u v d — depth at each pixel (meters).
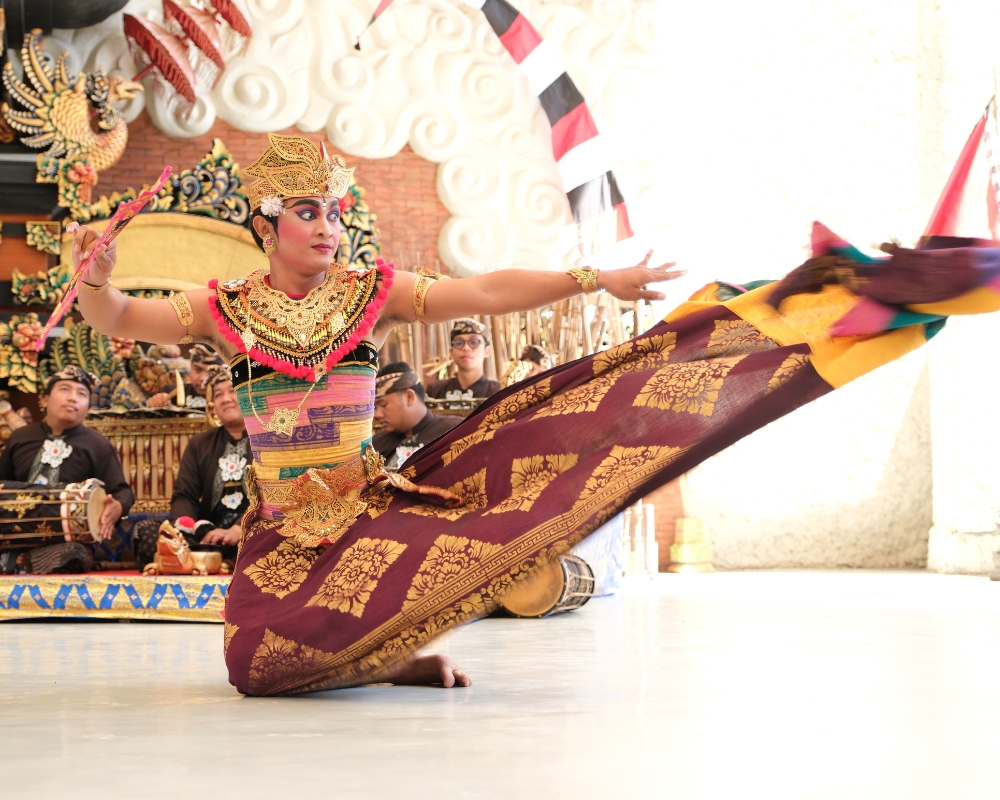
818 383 2.66
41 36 8.78
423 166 10.23
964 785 1.62
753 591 7.00
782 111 10.86
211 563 6.20
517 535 2.54
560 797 1.57
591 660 3.38
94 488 6.47
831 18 10.86
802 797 1.55
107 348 8.50
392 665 2.56
